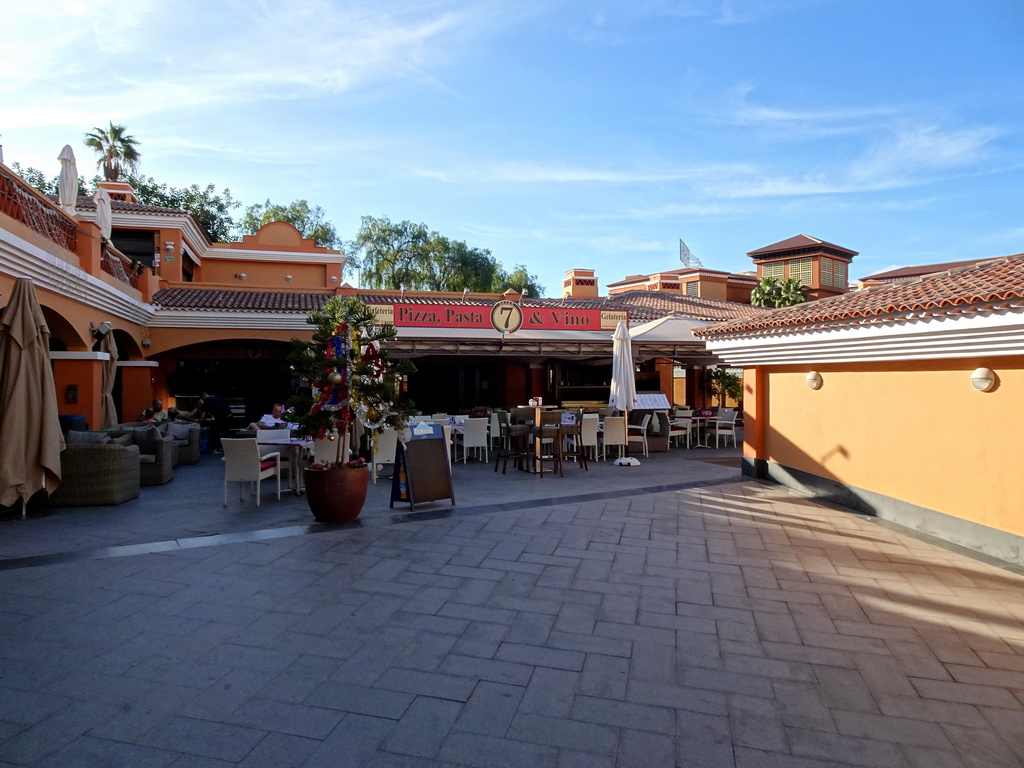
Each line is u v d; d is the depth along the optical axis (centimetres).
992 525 607
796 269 3347
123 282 1362
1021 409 580
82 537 647
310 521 725
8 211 830
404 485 786
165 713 320
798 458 928
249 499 860
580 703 335
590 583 519
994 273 655
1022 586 520
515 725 313
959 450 647
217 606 462
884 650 402
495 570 550
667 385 1980
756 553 608
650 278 3216
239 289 1877
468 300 2036
